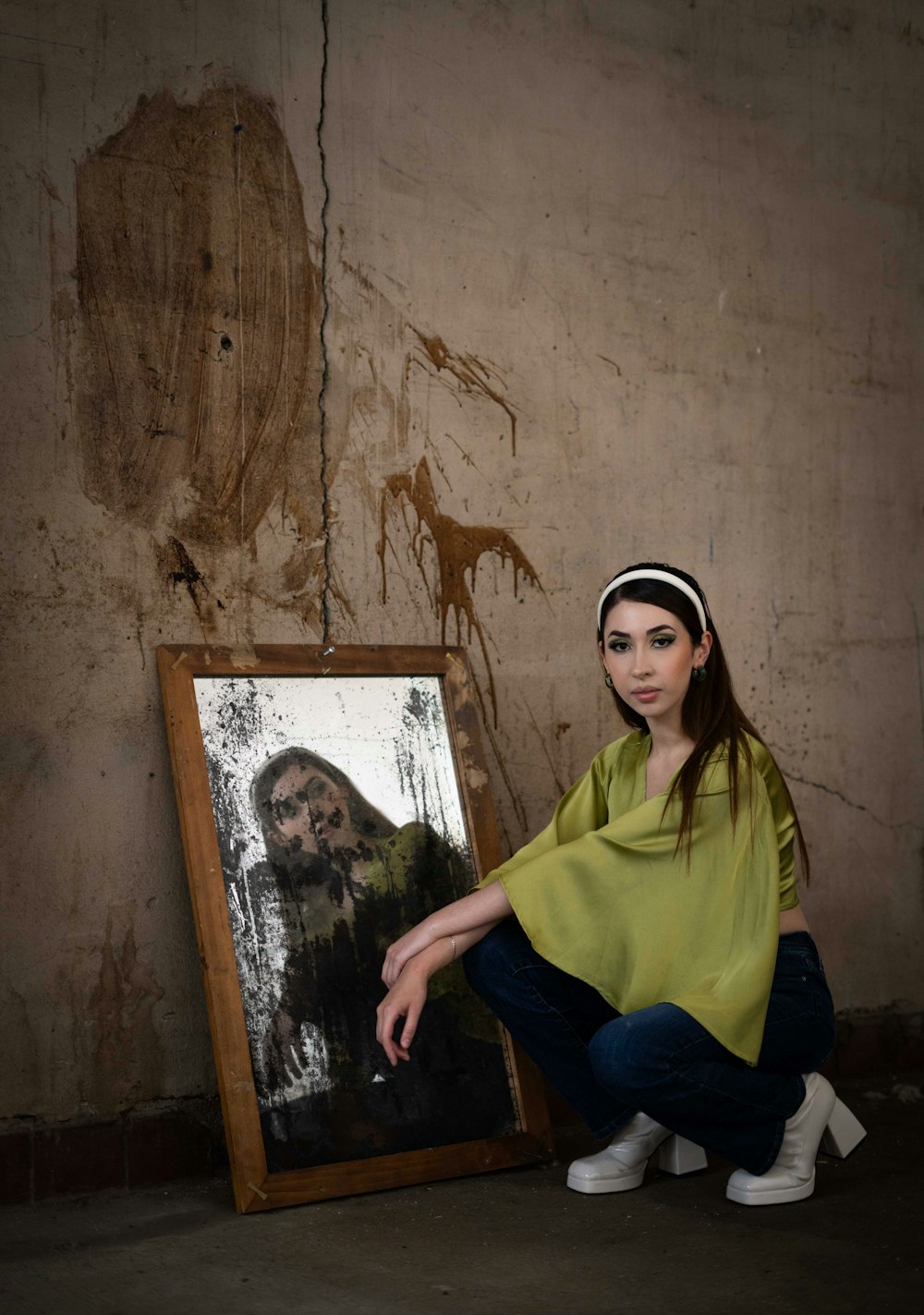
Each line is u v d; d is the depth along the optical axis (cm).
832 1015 242
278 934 250
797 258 356
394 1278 200
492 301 309
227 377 275
